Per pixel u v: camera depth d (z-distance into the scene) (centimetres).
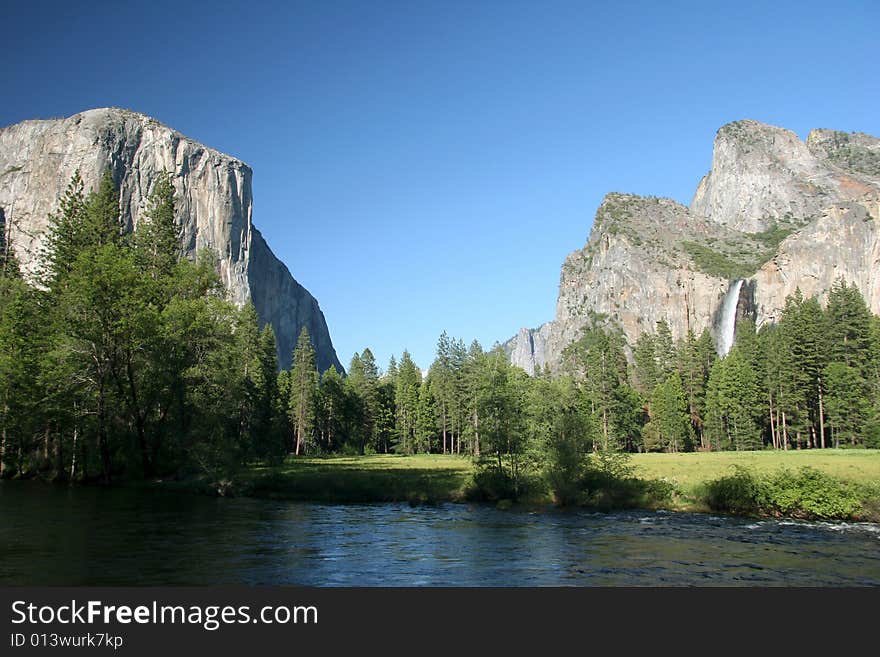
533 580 1578
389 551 1948
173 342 4197
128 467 4322
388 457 9519
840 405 8419
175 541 2038
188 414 4375
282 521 2602
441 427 11756
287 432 11062
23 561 1673
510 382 3588
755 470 3394
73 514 2627
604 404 10106
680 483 3303
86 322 3884
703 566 1742
